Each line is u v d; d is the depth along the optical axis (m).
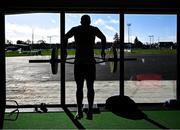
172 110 5.54
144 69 18.14
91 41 4.84
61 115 5.21
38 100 6.97
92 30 4.86
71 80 11.86
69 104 5.92
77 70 4.81
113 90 8.66
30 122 4.75
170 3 5.69
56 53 5.27
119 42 5.79
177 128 4.38
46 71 17.36
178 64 5.93
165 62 25.94
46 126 4.51
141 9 5.77
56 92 8.33
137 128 4.39
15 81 11.58
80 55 4.80
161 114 5.24
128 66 21.09
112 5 5.63
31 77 13.41
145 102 6.53
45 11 5.70
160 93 8.01
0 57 5.59
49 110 5.57
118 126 4.50
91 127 4.45
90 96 4.88
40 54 41.34
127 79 12.55
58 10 5.70
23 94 7.94
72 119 4.93
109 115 5.19
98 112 5.38
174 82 10.98
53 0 5.60
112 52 5.50
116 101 5.66
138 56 36.34
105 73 15.40
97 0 5.61
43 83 10.75
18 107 5.80
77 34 4.83
